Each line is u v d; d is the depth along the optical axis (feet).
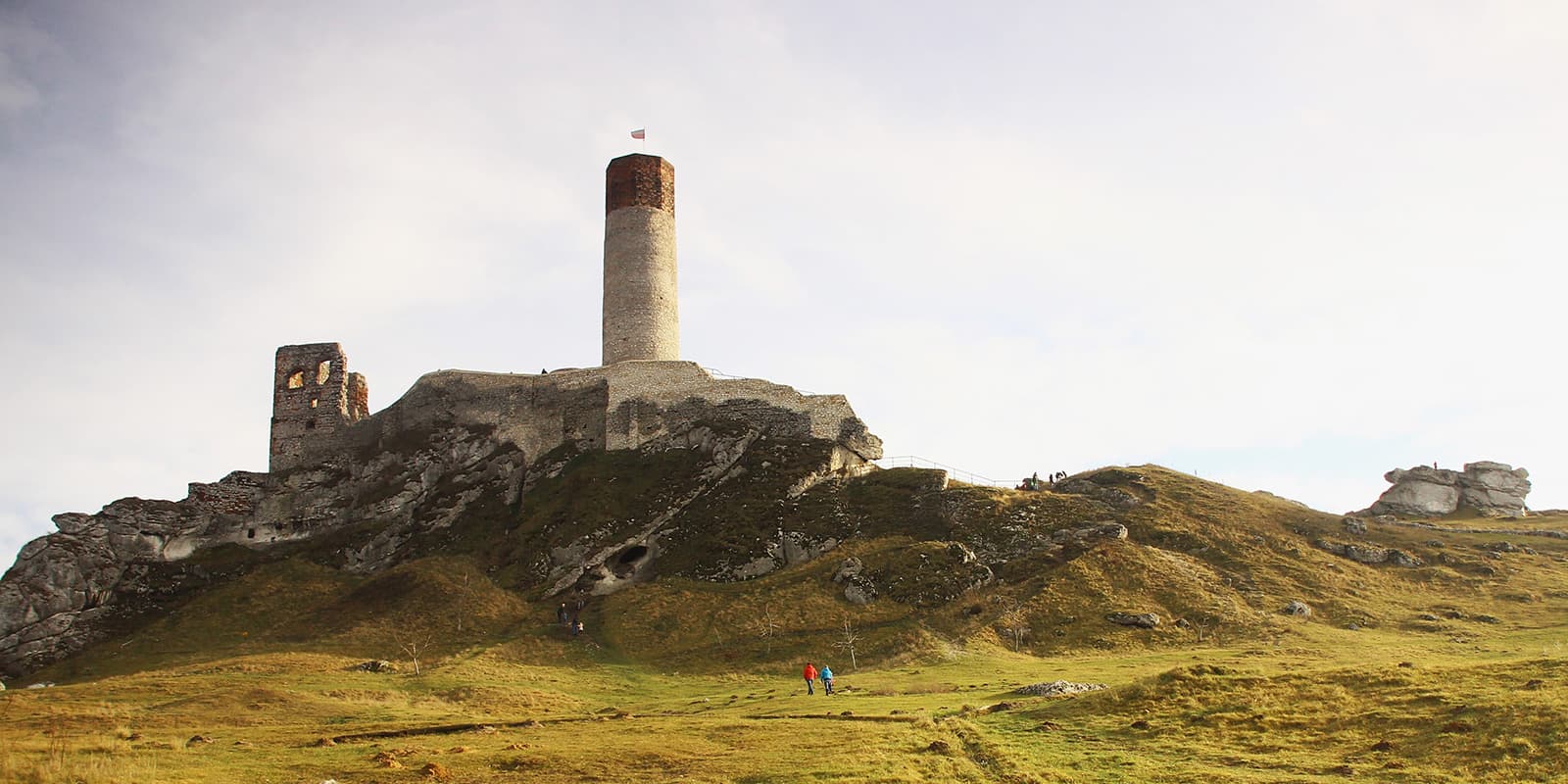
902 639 262.47
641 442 391.04
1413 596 294.46
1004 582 298.76
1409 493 401.90
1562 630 252.01
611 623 288.30
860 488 367.04
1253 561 316.40
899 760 134.31
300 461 419.95
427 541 361.30
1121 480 387.96
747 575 316.60
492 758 144.46
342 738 168.86
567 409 401.29
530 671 251.39
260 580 344.69
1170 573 299.79
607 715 198.08
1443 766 127.65
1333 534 343.26
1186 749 142.41
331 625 302.86
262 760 146.10
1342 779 125.80
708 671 252.62
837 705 190.90
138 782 126.93
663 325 416.67
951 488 362.33
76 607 337.11
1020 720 163.32
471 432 402.52
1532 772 122.83
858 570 304.09
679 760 139.64
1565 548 335.26
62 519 361.30
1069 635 263.08
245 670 247.70
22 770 130.31
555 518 354.13
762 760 136.77
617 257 417.90
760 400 394.11
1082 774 132.26
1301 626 264.31
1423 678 160.66
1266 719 151.33
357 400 441.68
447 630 289.94
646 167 424.05
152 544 365.81
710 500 356.59
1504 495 397.80
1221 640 255.70
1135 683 172.55
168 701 208.64
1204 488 382.42
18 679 303.68
